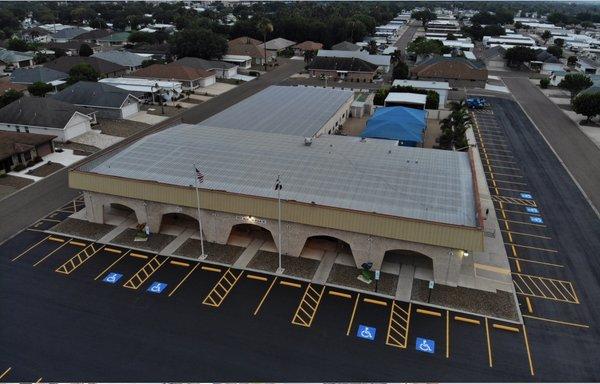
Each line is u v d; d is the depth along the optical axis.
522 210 55.34
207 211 45.34
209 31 145.00
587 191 61.16
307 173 48.12
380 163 50.75
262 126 68.94
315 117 75.06
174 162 50.97
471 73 124.06
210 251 45.19
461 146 71.56
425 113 84.56
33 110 77.38
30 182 60.72
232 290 39.72
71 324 35.44
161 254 44.66
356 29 189.00
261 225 44.19
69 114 77.06
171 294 39.09
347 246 45.94
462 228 38.19
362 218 40.41
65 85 105.75
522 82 135.25
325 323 35.97
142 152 53.59
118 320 35.97
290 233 43.59
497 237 49.12
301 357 32.62
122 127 84.19
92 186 47.94
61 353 32.59
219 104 102.56
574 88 108.25
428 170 49.28
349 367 31.84
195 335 34.53
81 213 52.38
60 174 63.47
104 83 99.75
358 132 83.50
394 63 155.50
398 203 42.72
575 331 35.75
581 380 31.31
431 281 38.34
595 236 49.81
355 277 41.47
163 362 32.00
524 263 44.50
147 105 99.31
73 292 39.12
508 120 94.69
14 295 38.53
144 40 177.62
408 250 41.81
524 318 37.03
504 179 64.50
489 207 55.94
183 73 113.75
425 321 36.38
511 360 32.81
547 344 34.38
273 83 127.19
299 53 177.25
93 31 188.25
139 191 46.41
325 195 44.03
